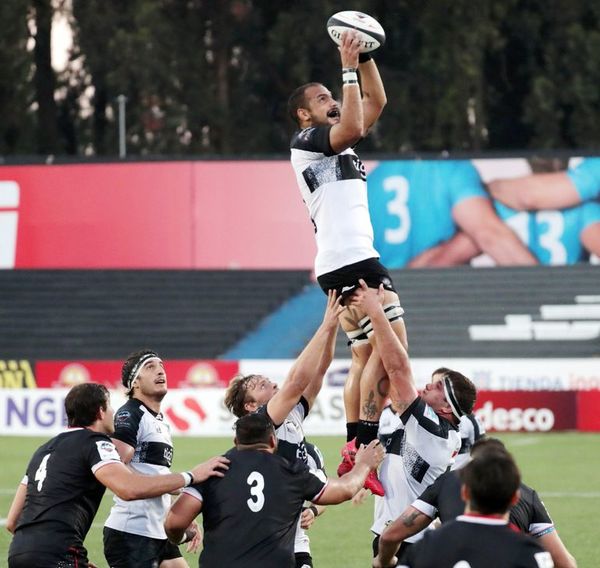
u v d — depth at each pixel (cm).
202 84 17212
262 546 2631
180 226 12231
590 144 16525
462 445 4194
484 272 11981
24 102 16700
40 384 10012
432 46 16600
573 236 11856
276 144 18000
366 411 3053
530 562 2058
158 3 16975
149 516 3638
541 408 9569
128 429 3641
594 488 6575
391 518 3152
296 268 12262
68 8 17512
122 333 12162
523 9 16950
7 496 6419
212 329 12138
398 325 2902
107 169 12256
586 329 11681
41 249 12244
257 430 2716
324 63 17125
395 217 12038
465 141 16600
